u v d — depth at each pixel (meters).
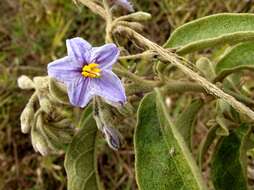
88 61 0.13
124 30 0.14
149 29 0.28
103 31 0.28
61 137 0.14
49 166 0.26
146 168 0.13
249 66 0.16
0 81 0.28
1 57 0.29
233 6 0.26
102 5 0.16
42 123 0.14
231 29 0.15
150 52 0.14
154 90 0.14
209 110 0.26
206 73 0.17
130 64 0.19
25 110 0.14
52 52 0.29
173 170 0.13
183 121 0.17
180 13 0.27
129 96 0.15
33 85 0.14
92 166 0.15
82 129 0.14
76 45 0.13
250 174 0.23
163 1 0.28
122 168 0.26
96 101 0.13
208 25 0.15
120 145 0.13
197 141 0.26
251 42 0.16
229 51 0.16
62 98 0.13
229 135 0.17
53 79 0.13
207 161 0.24
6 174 0.27
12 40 0.29
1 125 0.28
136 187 0.26
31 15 0.30
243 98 0.17
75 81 0.12
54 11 0.29
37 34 0.29
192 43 0.14
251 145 0.17
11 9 0.30
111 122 0.13
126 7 0.15
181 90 0.16
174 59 0.14
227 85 0.18
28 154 0.28
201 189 0.12
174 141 0.13
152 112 0.14
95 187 0.15
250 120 0.16
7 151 0.28
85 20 0.29
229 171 0.17
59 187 0.27
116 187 0.26
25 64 0.29
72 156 0.14
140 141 0.14
